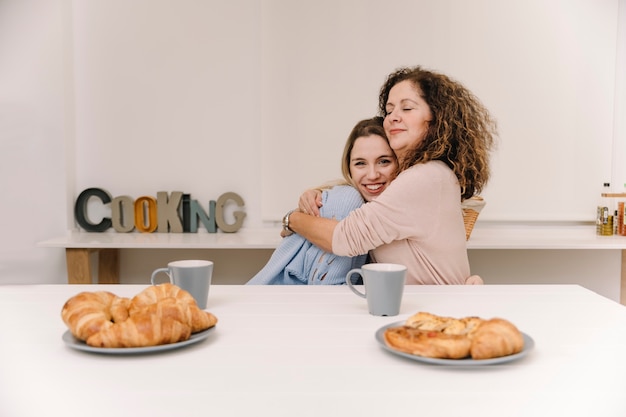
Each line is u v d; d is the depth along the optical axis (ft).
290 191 8.30
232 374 2.42
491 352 2.45
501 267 8.63
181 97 8.41
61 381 2.34
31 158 8.30
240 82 8.38
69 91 8.36
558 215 8.34
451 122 5.81
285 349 2.75
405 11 8.14
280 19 8.16
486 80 8.20
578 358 2.62
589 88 8.23
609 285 8.63
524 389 2.26
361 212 4.82
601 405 2.12
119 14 8.36
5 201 8.36
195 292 3.48
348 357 2.64
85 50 8.41
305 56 8.19
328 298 3.89
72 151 8.45
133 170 8.49
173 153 8.46
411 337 2.56
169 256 8.54
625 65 8.25
